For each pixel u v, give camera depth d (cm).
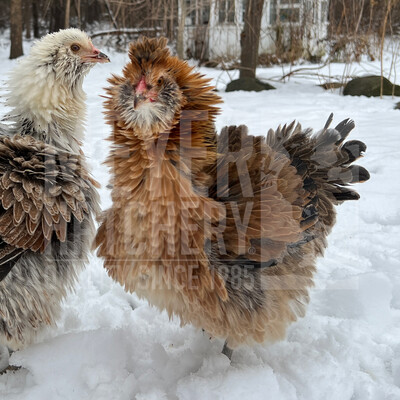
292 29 313
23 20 468
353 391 60
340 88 241
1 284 59
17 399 58
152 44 55
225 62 317
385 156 135
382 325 74
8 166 62
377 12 303
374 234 98
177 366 63
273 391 57
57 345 64
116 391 59
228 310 57
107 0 328
